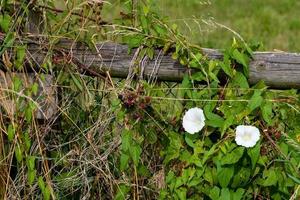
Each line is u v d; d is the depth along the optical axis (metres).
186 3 9.83
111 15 6.04
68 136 3.82
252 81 3.55
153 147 3.71
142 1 3.70
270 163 3.49
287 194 3.51
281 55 3.51
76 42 3.69
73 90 3.77
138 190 3.72
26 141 3.69
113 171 3.76
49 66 3.68
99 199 3.81
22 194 3.79
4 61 3.70
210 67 3.54
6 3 3.70
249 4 10.32
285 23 9.39
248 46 3.54
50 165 3.81
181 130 3.63
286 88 3.54
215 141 3.59
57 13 3.82
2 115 3.73
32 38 3.71
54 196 3.70
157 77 3.64
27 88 3.69
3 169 3.74
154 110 3.62
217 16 9.75
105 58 3.67
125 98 3.59
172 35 3.61
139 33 3.63
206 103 3.55
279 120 3.54
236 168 3.48
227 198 3.49
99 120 3.70
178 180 3.54
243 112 3.48
